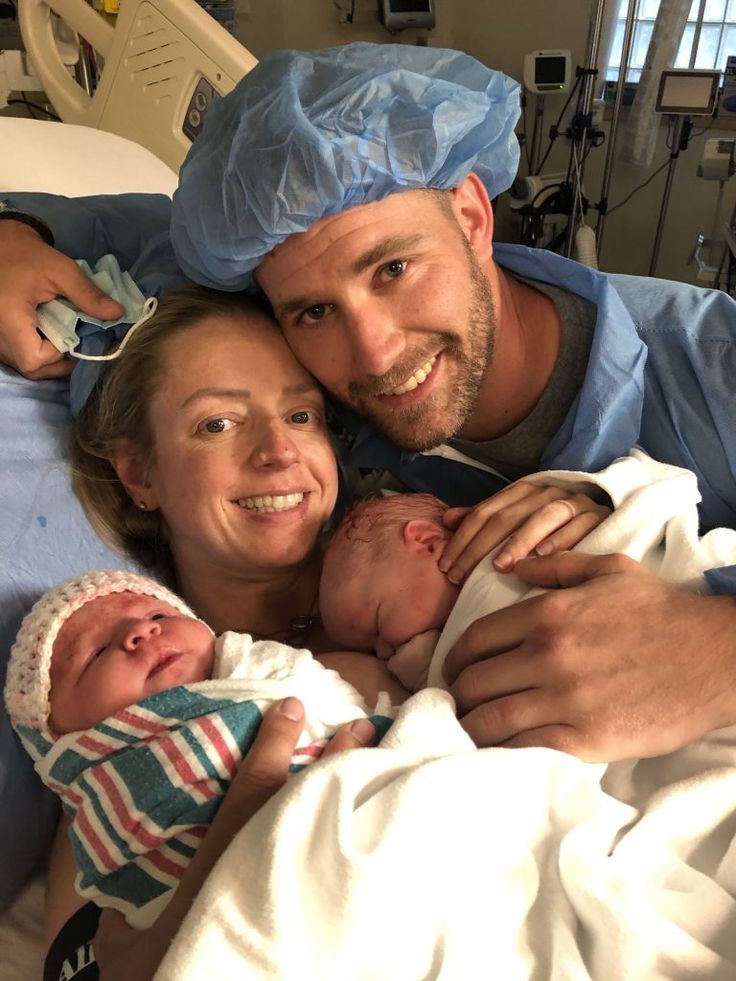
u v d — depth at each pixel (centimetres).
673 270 353
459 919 68
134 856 74
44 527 106
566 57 322
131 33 181
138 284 114
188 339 105
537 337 119
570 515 99
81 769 79
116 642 86
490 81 101
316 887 65
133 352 108
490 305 109
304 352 105
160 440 107
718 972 68
